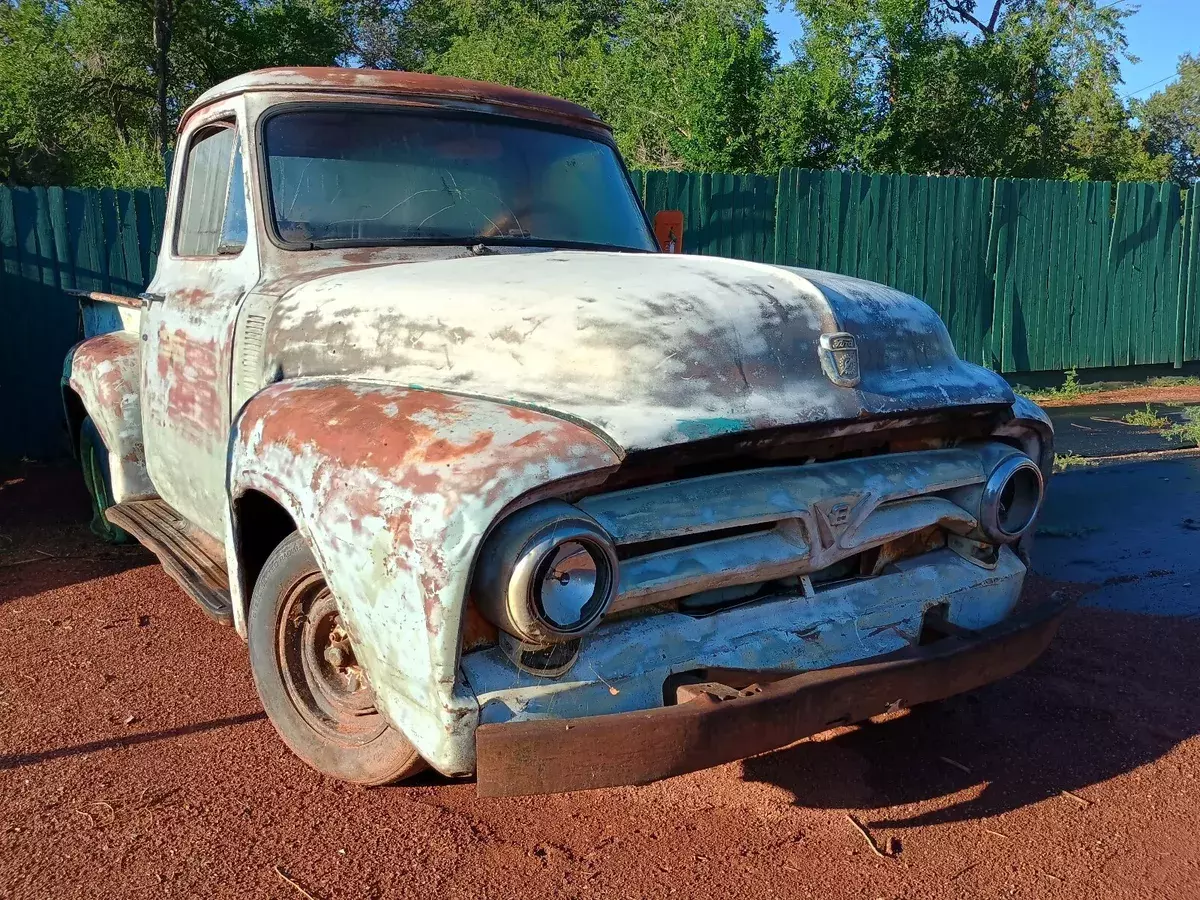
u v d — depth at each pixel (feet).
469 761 6.97
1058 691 11.51
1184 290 40.47
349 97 11.73
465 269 9.68
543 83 72.08
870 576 9.26
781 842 8.50
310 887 7.78
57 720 10.66
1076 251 37.45
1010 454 9.82
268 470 8.54
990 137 56.85
